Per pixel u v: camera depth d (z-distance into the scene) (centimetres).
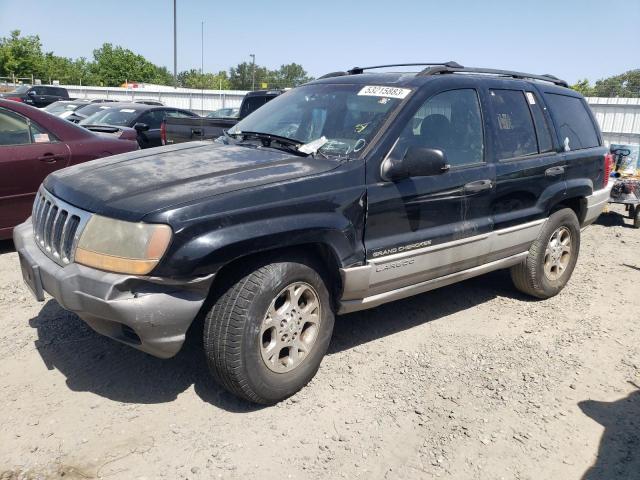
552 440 309
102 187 313
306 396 337
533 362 395
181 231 275
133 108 1101
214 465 273
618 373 386
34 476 259
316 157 358
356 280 341
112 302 275
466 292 529
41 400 316
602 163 560
